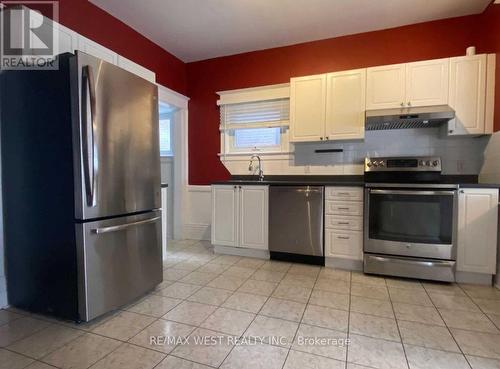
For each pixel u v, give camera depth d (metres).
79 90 1.70
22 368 1.39
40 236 1.89
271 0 2.64
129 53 3.12
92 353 1.52
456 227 2.43
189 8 2.77
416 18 2.97
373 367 1.40
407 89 2.83
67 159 1.77
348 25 3.11
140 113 2.15
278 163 3.66
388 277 2.63
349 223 2.79
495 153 2.59
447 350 1.54
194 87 4.08
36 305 1.94
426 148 3.07
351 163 3.33
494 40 2.63
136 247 2.12
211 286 2.43
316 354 1.51
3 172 2.00
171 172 4.27
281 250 3.06
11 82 1.94
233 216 3.27
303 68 3.52
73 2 2.52
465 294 2.25
